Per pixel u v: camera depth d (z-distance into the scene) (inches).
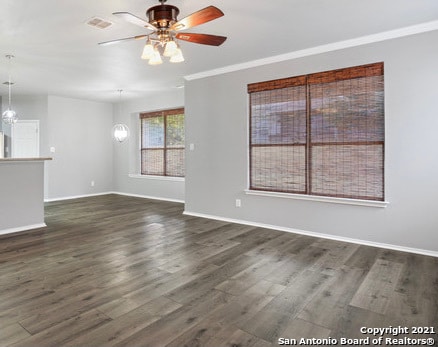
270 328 80.4
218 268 121.0
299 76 167.8
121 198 298.4
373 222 148.4
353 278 111.5
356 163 153.7
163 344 73.3
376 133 147.7
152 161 304.5
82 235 167.2
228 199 201.0
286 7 114.0
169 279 110.5
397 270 118.6
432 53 131.8
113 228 182.7
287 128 175.0
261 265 124.3
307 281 109.1
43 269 119.0
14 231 174.1
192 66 191.5
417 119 135.9
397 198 141.6
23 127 282.7
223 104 199.9
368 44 146.2
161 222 198.5
